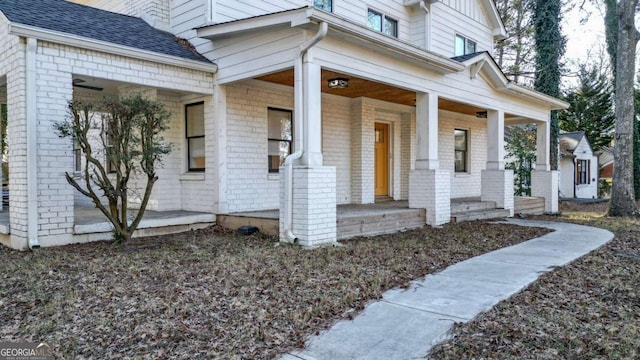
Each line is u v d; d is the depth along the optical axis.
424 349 2.95
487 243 6.89
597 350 2.85
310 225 6.20
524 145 17.91
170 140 8.60
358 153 10.46
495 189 11.19
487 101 10.59
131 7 9.55
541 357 2.76
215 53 7.93
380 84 8.76
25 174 5.93
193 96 8.43
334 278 4.52
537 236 7.77
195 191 8.48
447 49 12.67
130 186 8.82
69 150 6.29
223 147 8.00
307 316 3.49
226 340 3.11
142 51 6.98
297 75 6.37
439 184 8.96
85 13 7.86
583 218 11.14
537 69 15.38
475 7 14.02
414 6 11.80
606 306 3.75
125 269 4.88
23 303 3.87
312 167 6.23
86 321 3.44
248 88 8.41
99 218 7.33
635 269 5.14
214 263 5.16
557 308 3.70
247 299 3.88
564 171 22.61
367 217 7.57
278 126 9.08
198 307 3.69
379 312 3.62
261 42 7.02
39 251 5.75
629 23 11.34
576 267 5.24
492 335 3.11
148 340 3.11
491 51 14.89
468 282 4.49
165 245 6.28
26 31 5.75
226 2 8.12
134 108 5.82
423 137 8.92
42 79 5.98
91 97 8.62
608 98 28.14
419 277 4.72
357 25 6.44
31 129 5.88
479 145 14.77
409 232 7.97
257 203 8.58
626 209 11.53
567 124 29.62
